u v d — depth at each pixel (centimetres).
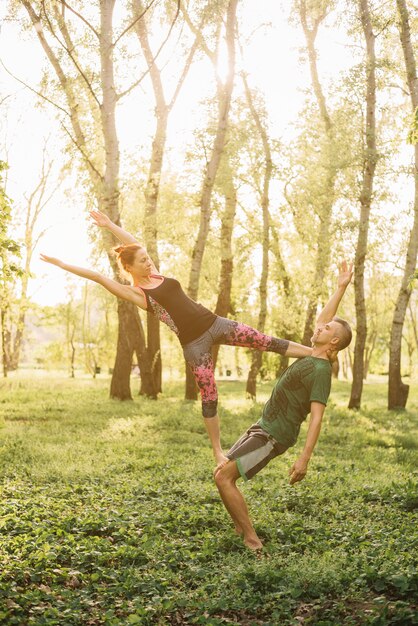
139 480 991
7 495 895
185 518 759
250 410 2164
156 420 1811
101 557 616
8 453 1227
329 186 2522
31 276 985
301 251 3278
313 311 2966
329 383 641
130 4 2250
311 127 2698
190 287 2450
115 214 2292
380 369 7788
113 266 2328
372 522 761
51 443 1372
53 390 2911
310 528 720
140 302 626
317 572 563
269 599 530
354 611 503
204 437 1550
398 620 470
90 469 1071
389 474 1132
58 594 546
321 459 1270
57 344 5644
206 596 536
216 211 2920
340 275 673
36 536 670
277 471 1092
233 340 640
